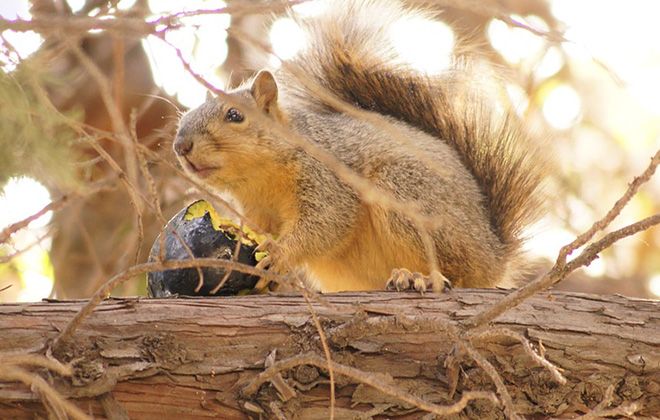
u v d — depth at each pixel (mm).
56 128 7195
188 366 8117
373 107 12789
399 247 11266
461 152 12445
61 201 6832
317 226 11641
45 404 7578
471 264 11367
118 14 6836
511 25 6770
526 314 8766
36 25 6160
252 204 12062
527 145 12578
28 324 8062
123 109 12672
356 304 8648
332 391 7039
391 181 11391
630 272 17016
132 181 7410
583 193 17125
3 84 6375
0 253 10727
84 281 13398
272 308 8570
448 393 8359
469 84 12953
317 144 11688
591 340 8641
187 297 8680
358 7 13016
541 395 8484
